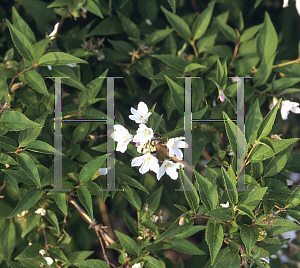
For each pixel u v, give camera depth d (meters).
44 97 0.90
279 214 0.86
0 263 0.93
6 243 0.92
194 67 0.90
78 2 0.90
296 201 0.83
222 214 0.83
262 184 0.85
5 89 0.87
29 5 0.93
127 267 0.90
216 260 0.88
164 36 0.94
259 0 0.94
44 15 0.94
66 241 0.93
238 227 0.83
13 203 0.92
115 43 0.94
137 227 0.92
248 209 0.81
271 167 0.86
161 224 0.92
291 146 0.85
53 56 0.85
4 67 0.89
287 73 0.94
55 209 0.91
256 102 0.85
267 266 0.84
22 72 0.86
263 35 0.92
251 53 0.94
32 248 0.91
